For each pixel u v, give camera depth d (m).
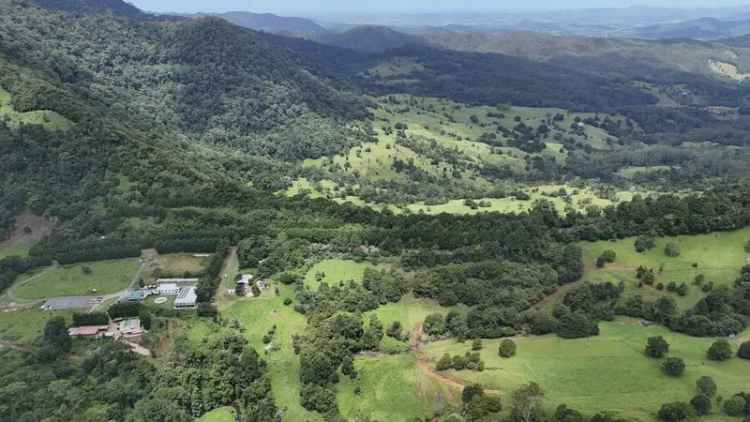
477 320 148.88
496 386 123.50
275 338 150.75
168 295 170.88
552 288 166.38
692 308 152.38
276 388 132.50
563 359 132.25
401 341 147.00
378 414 121.81
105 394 125.81
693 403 111.56
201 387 131.00
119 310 157.75
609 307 154.75
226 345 144.38
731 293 153.62
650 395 118.12
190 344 145.12
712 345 131.38
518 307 156.12
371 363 137.50
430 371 132.62
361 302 159.88
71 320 157.62
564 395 119.38
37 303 166.75
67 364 136.38
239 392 131.25
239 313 161.62
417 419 118.81
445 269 171.38
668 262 174.25
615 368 127.81
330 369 133.00
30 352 142.75
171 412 122.19
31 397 124.12
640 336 142.62
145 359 140.62
